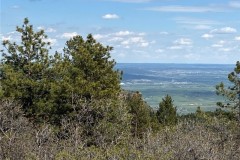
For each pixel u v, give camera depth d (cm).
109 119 2794
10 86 2950
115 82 3073
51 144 1716
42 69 3128
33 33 3162
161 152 1581
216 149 1747
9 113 2428
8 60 3166
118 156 1512
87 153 1562
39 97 3009
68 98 2845
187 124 2444
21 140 1666
